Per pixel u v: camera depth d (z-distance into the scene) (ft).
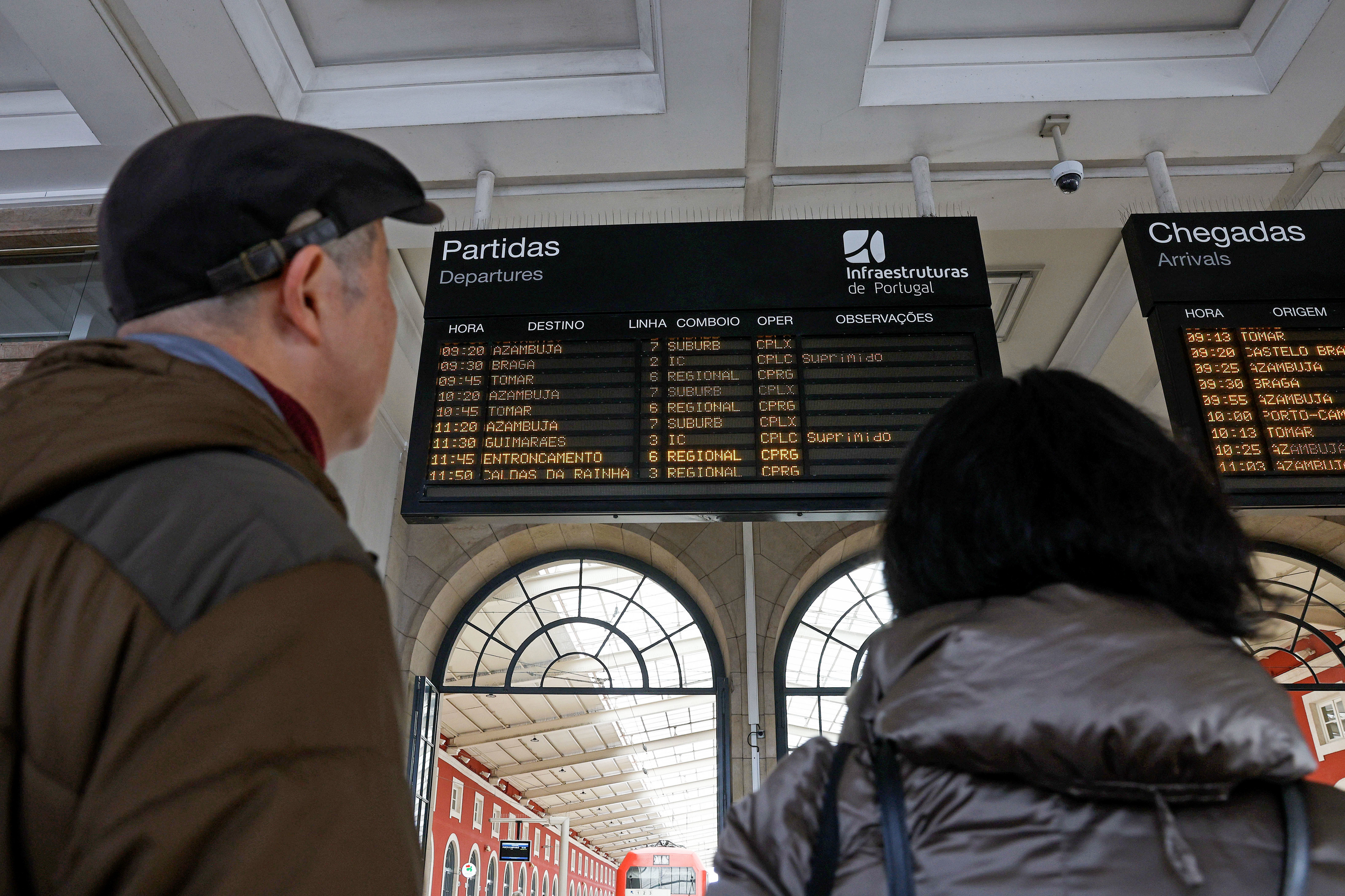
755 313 11.09
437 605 24.56
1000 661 1.80
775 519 10.20
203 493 1.69
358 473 20.03
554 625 26.66
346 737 1.55
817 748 2.13
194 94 12.12
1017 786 1.81
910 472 2.40
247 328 2.35
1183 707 1.63
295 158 2.47
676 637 32.94
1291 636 29.50
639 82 12.59
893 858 1.81
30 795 1.45
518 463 10.24
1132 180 13.82
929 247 11.41
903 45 12.36
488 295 11.32
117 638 1.51
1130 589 2.04
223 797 1.36
